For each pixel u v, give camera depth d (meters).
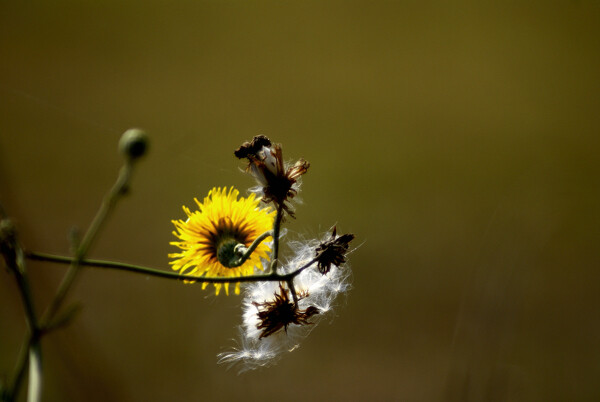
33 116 1.75
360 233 1.55
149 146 0.53
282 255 0.61
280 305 0.58
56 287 0.69
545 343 0.93
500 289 0.68
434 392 1.14
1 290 0.67
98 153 1.65
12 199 0.67
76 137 1.69
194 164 1.49
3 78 1.90
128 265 0.54
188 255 0.58
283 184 0.58
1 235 0.53
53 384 0.70
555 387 0.89
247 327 0.59
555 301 0.99
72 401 0.70
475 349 0.66
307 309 0.58
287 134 1.93
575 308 0.99
